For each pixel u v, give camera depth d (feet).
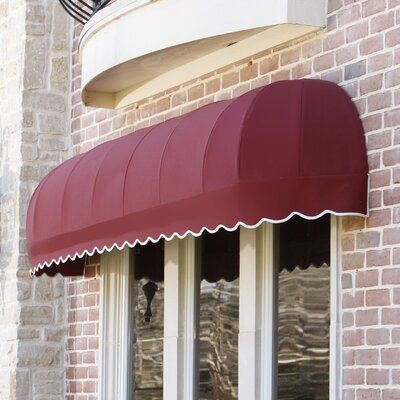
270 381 35.86
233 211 31.37
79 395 45.62
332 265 32.89
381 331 31.17
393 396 30.68
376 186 31.48
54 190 41.09
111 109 44.70
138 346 42.91
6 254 47.80
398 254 30.78
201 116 34.06
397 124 31.14
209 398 38.86
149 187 34.86
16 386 46.14
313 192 31.07
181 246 40.16
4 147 48.78
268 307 35.99
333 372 32.53
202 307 39.47
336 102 32.07
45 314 46.83
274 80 36.09
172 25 36.81
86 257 45.60
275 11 34.17
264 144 31.30
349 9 33.40
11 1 49.24
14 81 48.34
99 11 39.88
